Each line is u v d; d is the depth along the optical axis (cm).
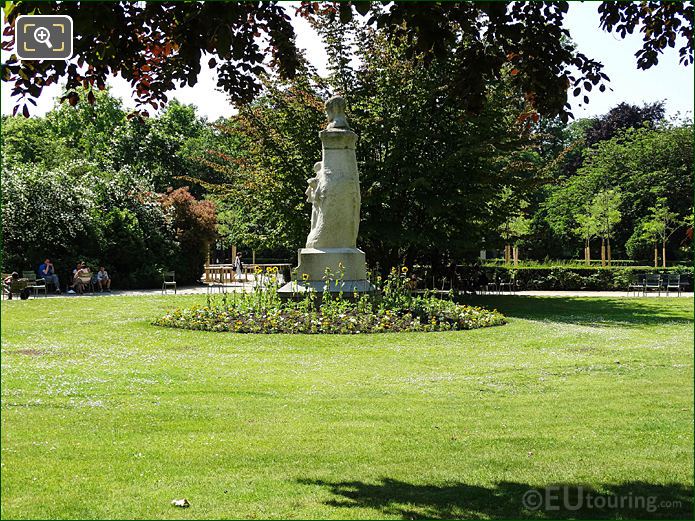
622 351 1346
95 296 2922
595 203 4994
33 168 3688
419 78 2467
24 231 3412
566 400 923
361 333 1521
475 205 2564
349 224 1814
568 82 934
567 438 738
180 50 782
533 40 891
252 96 1058
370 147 2606
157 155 5919
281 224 2655
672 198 5256
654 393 962
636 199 5406
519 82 946
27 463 648
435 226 2683
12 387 979
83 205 3588
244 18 928
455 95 938
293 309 1681
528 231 4928
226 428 781
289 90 2672
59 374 1088
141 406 880
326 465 654
